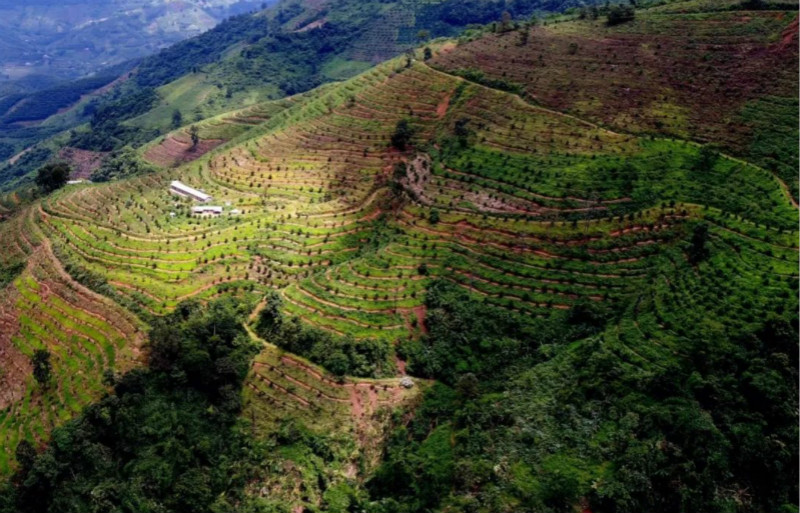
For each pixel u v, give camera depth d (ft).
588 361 237.45
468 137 411.75
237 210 389.39
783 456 197.26
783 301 246.88
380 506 205.36
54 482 200.34
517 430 216.54
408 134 431.02
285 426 234.38
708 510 188.55
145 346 249.34
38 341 272.51
